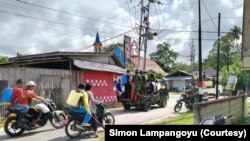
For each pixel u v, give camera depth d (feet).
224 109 40.75
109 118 40.70
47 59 68.90
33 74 55.93
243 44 45.09
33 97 39.19
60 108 61.05
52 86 60.08
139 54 110.42
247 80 136.67
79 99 35.88
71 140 35.22
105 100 75.05
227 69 145.69
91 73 70.64
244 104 52.39
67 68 69.67
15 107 37.58
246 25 44.91
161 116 56.44
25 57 78.79
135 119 52.01
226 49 283.18
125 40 117.39
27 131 40.88
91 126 36.73
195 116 30.68
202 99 65.92
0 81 49.57
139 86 64.54
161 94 72.64
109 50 181.88
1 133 39.78
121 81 69.00
